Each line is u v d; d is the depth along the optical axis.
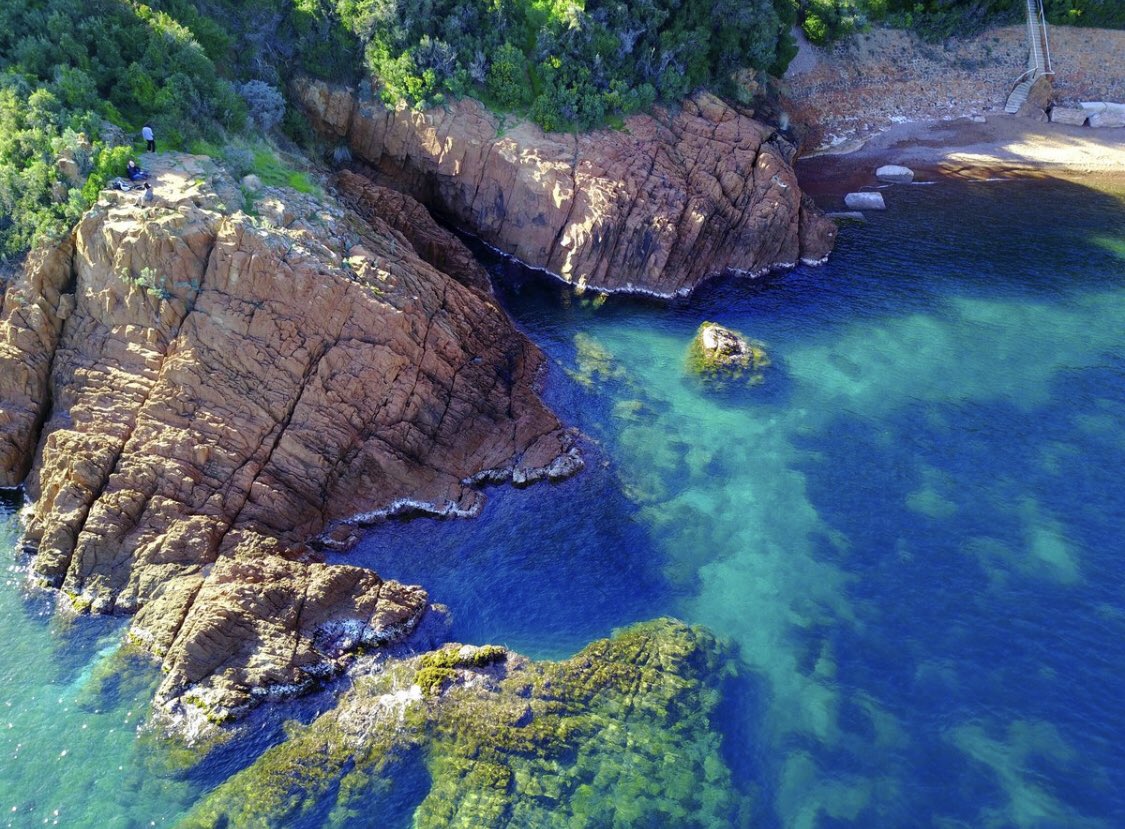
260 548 33.56
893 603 35.19
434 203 57.53
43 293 35.88
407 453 38.75
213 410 35.12
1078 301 55.12
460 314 42.81
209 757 28.14
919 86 82.50
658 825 27.31
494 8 55.78
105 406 34.69
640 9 58.59
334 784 27.69
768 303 54.69
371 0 53.88
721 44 63.75
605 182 53.00
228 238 35.75
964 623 34.31
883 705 31.33
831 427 44.22
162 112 42.03
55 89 39.16
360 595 33.03
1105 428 43.88
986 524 38.56
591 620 34.03
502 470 40.25
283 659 30.19
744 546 37.66
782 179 57.66
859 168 74.88
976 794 28.53
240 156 42.50
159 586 31.92
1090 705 31.22
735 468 41.66
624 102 57.00
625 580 35.84
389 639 32.09
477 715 29.56
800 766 29.31
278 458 35.72
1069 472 41.22
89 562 32.41
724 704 31.12
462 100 54.75
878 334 51.66
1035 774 29.08
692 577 36.12
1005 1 82.69
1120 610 34.62
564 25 55.59
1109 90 83.12
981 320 53.12
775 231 57.03
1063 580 35.91
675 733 29.92
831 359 49.38
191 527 33.00
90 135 38.31
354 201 49.44
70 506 33.12
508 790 27.75
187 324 35.31
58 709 29.08
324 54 54.91
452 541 37.16
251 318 35.97
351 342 37.69
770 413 45.16
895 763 29.45
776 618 34.47
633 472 41.12
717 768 29.08
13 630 31.30
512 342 44.72
